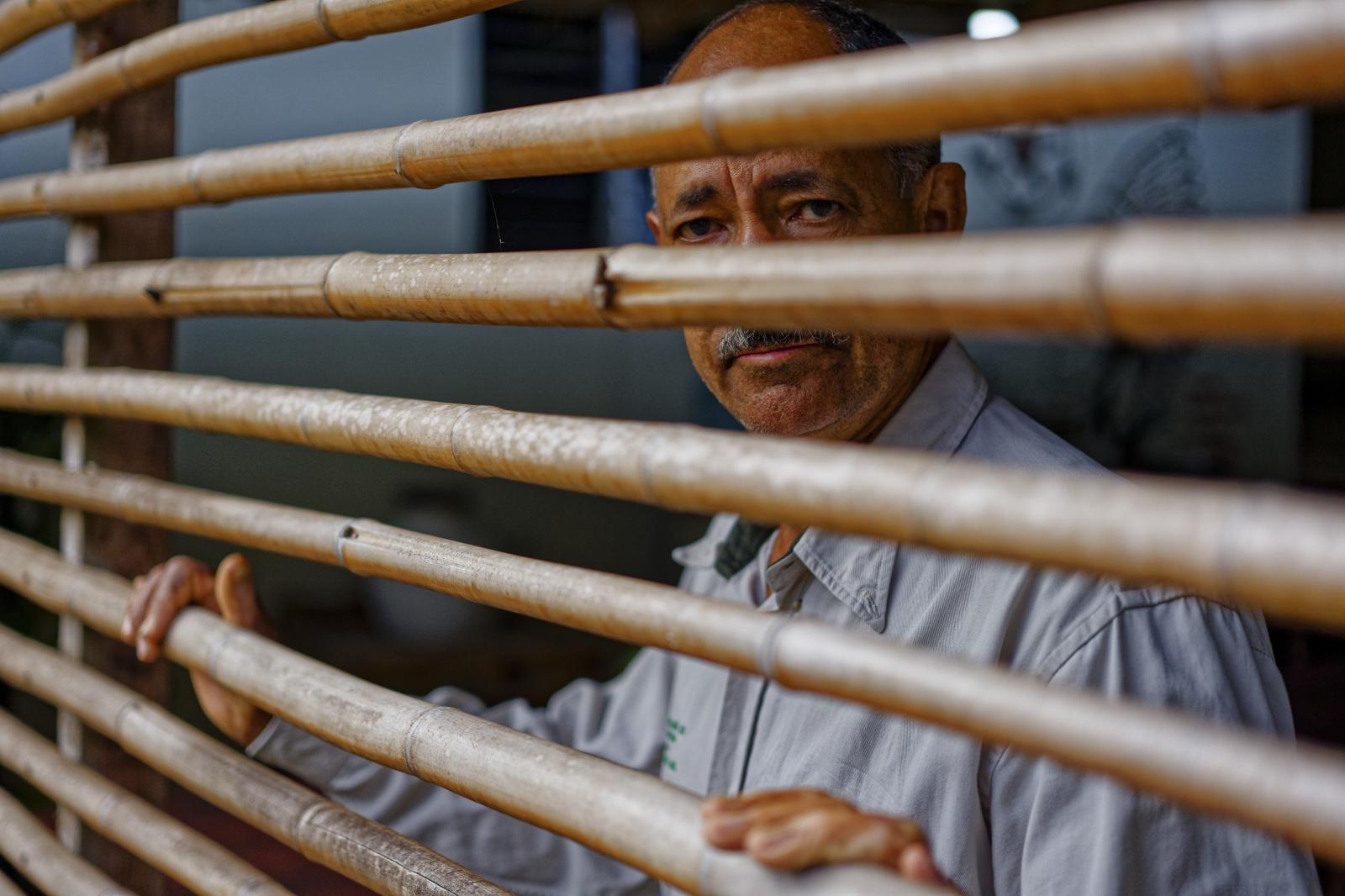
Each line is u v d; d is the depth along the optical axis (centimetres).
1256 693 80
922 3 279
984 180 368
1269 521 34
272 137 313
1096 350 362
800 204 89
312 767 112
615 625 55
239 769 88
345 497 325
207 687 109
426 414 66
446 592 69
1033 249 37
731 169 89
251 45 83
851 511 44
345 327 326
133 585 106
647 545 352
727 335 92
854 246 43
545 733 133
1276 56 33
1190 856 74
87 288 102
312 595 307
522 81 306
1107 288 35
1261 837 73
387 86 315
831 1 95
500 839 123
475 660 258
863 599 93
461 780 63
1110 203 369
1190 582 36
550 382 345
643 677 133
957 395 99
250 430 83
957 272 39
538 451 57
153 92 110
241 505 90
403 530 75
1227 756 36
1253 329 33
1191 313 34
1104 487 38
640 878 125
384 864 73
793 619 49
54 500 112
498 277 58
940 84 40
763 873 49
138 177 95
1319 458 336
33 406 114
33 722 214
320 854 78
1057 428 363
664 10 289
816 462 45
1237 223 34
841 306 43
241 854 164
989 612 87
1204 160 362
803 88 44
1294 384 348
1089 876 76
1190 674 79
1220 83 34
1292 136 359
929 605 90
